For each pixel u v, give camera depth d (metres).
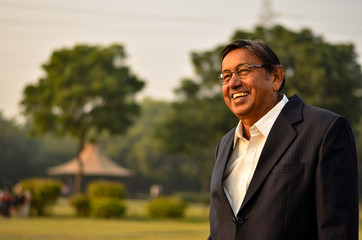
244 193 2.36
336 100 24.94
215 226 2.40
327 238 2.03
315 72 24.11
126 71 31.81
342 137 2.15
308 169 2.13
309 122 2.23
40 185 25.52
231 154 2.57
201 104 28.09
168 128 28.88
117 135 32.03
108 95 30.36
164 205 25.83
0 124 65.75
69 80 29.95
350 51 26.53
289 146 2.22
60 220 22.23
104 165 39.84
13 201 23.94
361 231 16.12
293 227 2.11
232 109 2.47
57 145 75.12
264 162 2.25
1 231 15.33
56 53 30.22
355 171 2.14
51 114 30.53
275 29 25.78
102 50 30.84
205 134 28.00
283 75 2.47
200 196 57.03
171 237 14.28
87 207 26.14
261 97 2.39
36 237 13.53
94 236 14.24
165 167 70.81
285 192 2.14
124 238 13.73
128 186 73.88
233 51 2.45
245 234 2.20
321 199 2.07
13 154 65.12
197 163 70.38
